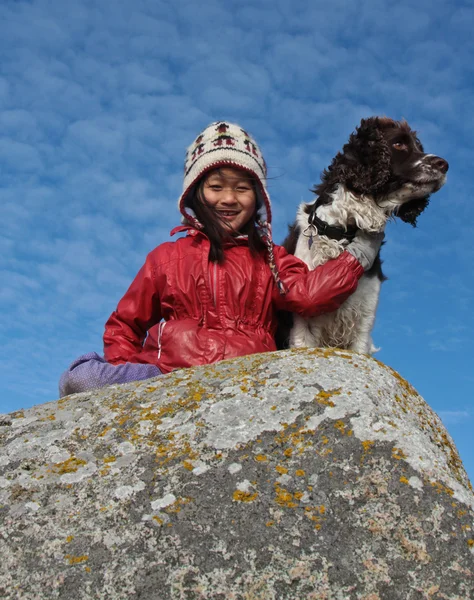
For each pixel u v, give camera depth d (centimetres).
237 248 418
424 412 300
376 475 221
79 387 352
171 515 216
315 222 458
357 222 444
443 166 452
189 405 266
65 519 218
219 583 195
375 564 198
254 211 442
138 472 235
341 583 195
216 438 245
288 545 204
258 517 213
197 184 433
